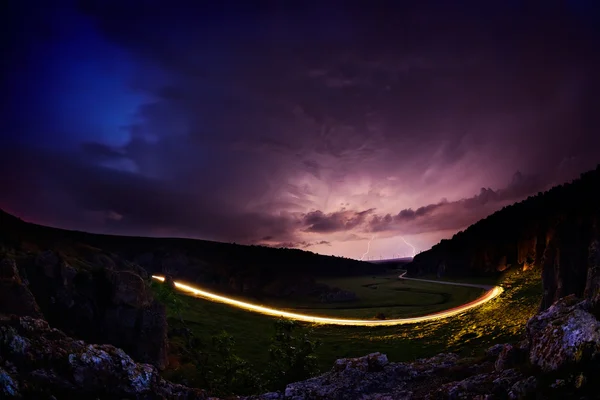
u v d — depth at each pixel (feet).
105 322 146.61
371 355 74.54
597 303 53.83
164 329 153.69
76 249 202.49
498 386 48.62
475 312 268.82
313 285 444.55
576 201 330.34
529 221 434.30
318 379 69.92
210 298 371.35
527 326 59.88
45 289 147.84
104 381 56.90
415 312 321.32
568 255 161.68
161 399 58.85
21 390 49.57
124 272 156.76
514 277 363.15
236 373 101.09
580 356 43.19
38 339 59.62
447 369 67.15
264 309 355.36
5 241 172.76
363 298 423.64
